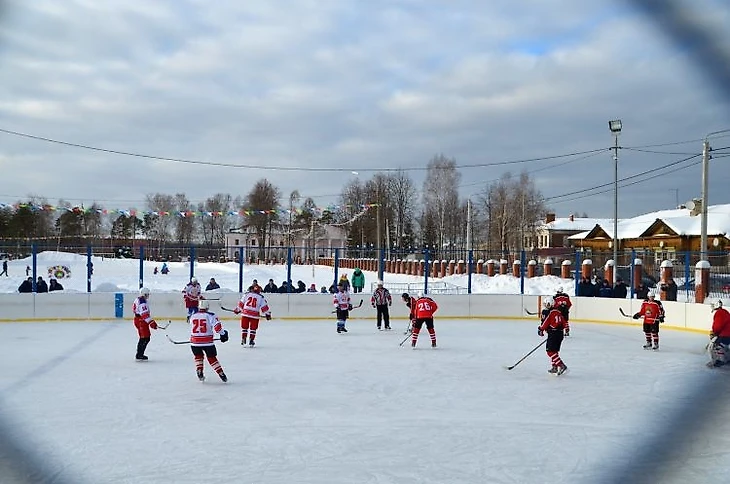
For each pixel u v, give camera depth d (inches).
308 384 434.3
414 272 1624.0
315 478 250.4
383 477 251.9
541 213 2999.5
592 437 310.7
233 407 366.9
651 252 1043.3
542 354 578.6
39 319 831.1
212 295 883.4
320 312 901.8
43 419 339.6
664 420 344.5
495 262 1494.8
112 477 250.5
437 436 310.3
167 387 421.1
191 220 3545.8
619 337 722.2
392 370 490.6
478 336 713.6
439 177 2412.6
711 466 267.1
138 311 522.0
